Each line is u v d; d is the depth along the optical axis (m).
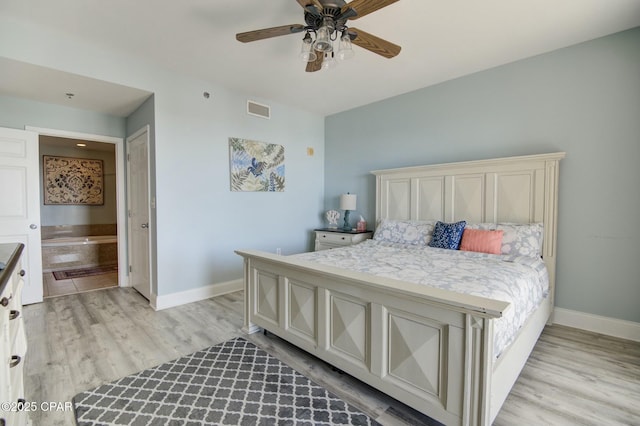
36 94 3.21
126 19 2.37
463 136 3.49
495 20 2.38
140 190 3.71
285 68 3.25
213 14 2.31
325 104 4.47
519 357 1.81
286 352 2.37
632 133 2.55
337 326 1.93
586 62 2.73
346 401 1.80
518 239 2.80
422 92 3.83
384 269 2.23
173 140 3.36
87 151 5.93
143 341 2.55
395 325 1.62
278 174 4.44
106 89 3.07
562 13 2.29
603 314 2.71
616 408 1.72
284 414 1.69
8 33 2.38
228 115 3.85
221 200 3.82
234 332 2.74
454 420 1.41
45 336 2.63
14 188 3.30
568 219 2.86
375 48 2.14
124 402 1.78
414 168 3.74
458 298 1.38
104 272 5.00
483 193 3.26
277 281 2.39
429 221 3.59
